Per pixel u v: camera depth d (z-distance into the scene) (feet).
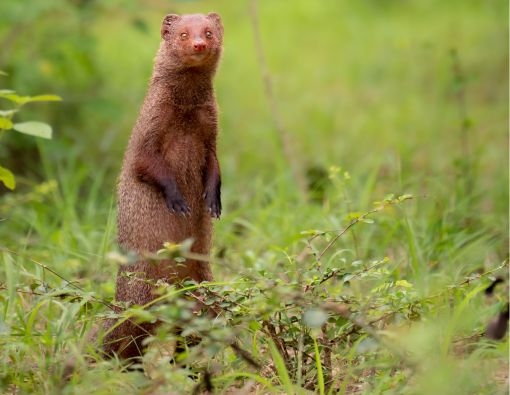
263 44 82.99
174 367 24.07
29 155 49.26
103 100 51.80
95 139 53.93
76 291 27.14
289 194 44.06
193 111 30.32
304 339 26.21
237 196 45.52
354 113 64.13
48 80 53.52
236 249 37.45
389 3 97.50
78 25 52.90
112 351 27.86
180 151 30.19
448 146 54.60
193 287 25.05
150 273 29.40
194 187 30.48
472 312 27.58
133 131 30.58
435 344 24.71
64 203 41.86
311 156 52.90
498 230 36.96
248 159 53.47
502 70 70.49
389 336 22.62
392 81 71.56
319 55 80.02
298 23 90.89
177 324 23.88
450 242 34.35
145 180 29.76
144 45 73.10
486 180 47.91
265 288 24.07
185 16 31.30
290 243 33.86
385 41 81.66
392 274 31.58
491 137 55.72
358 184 42.83
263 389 24.89
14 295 27.81
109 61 69.21
